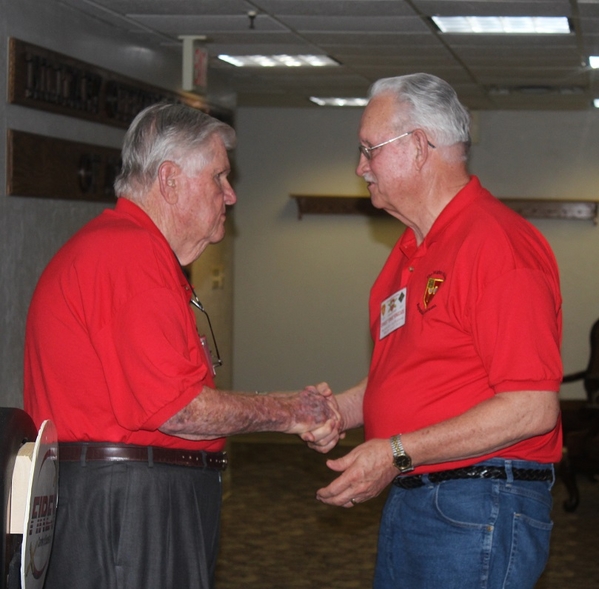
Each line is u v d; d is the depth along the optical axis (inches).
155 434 77.7
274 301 355.3
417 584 79.9
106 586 75.7
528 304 72.9
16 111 154.3
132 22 189.3
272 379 356.5
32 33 158.7
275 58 236.4
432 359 79.0
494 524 76.5
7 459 62.2
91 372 75.8
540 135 331.9
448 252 78.3
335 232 350.6
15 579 64.3
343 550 190.5
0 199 150.7
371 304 94.3
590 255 330.6
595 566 182.5
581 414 254.4
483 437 72.6
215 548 85.4
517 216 80.4
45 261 165.8
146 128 81.3
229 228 282.7
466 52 221.6
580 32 194.1
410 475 80.7
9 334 154.7
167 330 73.8
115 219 80.4
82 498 76.0
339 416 91.0
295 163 351.6
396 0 168.2
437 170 81.9
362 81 273.7
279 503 230.2
